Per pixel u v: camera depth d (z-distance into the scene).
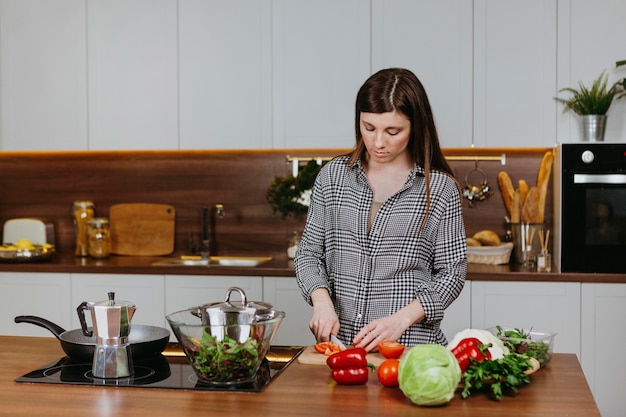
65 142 4.46
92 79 4.43
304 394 1.85
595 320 3.88
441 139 4.15
